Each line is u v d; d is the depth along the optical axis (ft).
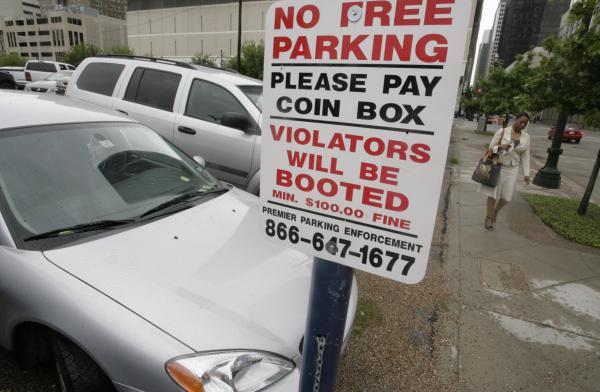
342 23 2.94
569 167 42.60
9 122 8.02
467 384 8.21
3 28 377.30
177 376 4.91
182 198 8.59
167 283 5.99
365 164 3.11
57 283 5.72
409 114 2.85
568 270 13.82
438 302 11.16
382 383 8.06
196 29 225.97
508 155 16.71
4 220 6.51
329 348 3.71
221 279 6.36
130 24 254.06
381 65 2.87
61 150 8.07
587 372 8.75
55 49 346.74
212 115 14.80
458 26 2.56
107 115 9.80
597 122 18.26
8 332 6.25
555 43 19.10
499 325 10.28
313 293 3.66
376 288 11.67
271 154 3.58
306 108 3.28
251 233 7.81
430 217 2.95
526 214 20.49
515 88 65.10
